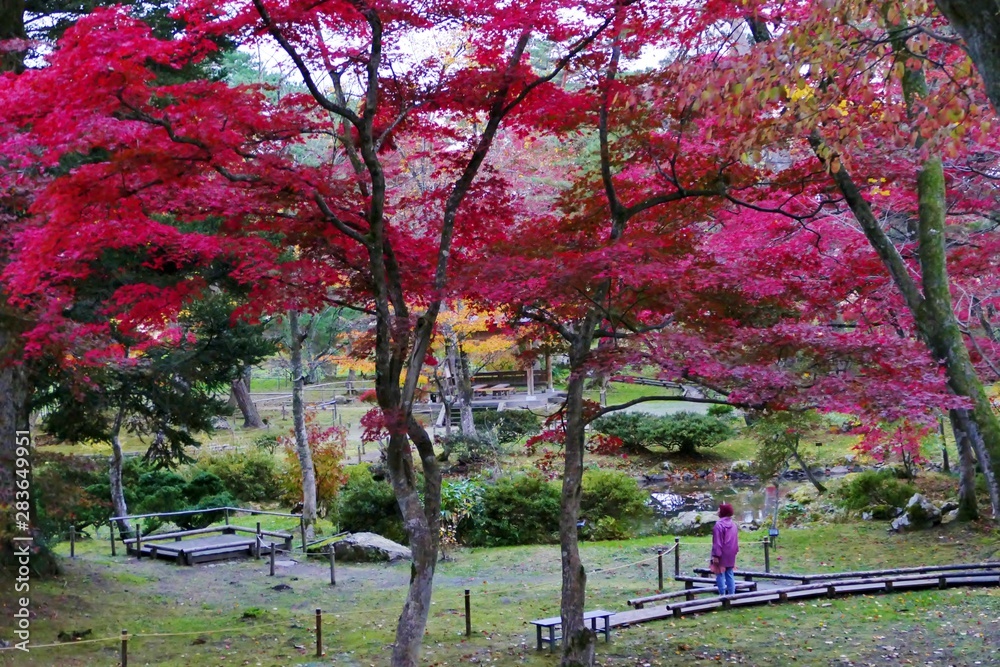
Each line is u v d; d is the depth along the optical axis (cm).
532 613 1188
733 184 963
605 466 2780
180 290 884
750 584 1259
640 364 774
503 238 949
